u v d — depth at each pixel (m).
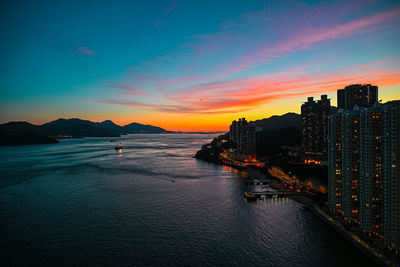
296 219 137.50
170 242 111.38
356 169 116.06
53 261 96.94
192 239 114.19
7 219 137.25
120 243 110.50
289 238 114.75
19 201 169.62
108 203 165.25
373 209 103.44
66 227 126.75
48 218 138.62
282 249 105.31
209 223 132.00
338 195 131.00
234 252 103.38
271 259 98.31
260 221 134.75
